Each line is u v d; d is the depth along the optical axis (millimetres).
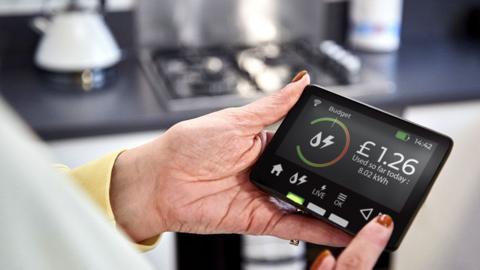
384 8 1960
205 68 1724
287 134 791
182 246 1622
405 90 1650
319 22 2055
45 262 250
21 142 253
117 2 1893
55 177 260
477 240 1794
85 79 1680
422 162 713
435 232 1749
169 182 773
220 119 778
